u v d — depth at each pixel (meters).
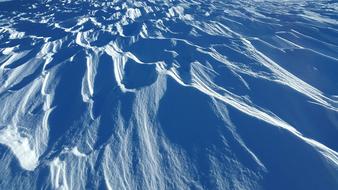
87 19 11.42
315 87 5.69
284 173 3.44
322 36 8.26
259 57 6.84
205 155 3.76
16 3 16.47
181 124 4.35
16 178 3.54
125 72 6.22
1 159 3.83
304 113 4.67
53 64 6.92
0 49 8.54
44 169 3.62
